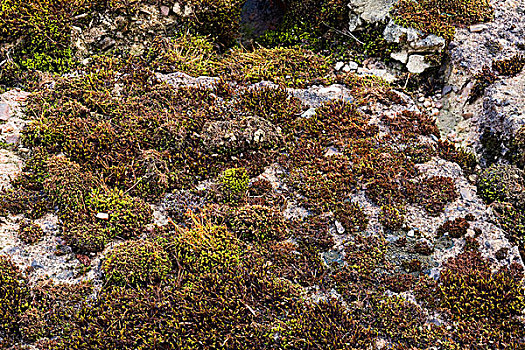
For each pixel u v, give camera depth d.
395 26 9.99
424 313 5.81
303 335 5.48
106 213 6.69
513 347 5.45
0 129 7.88
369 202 7.14
